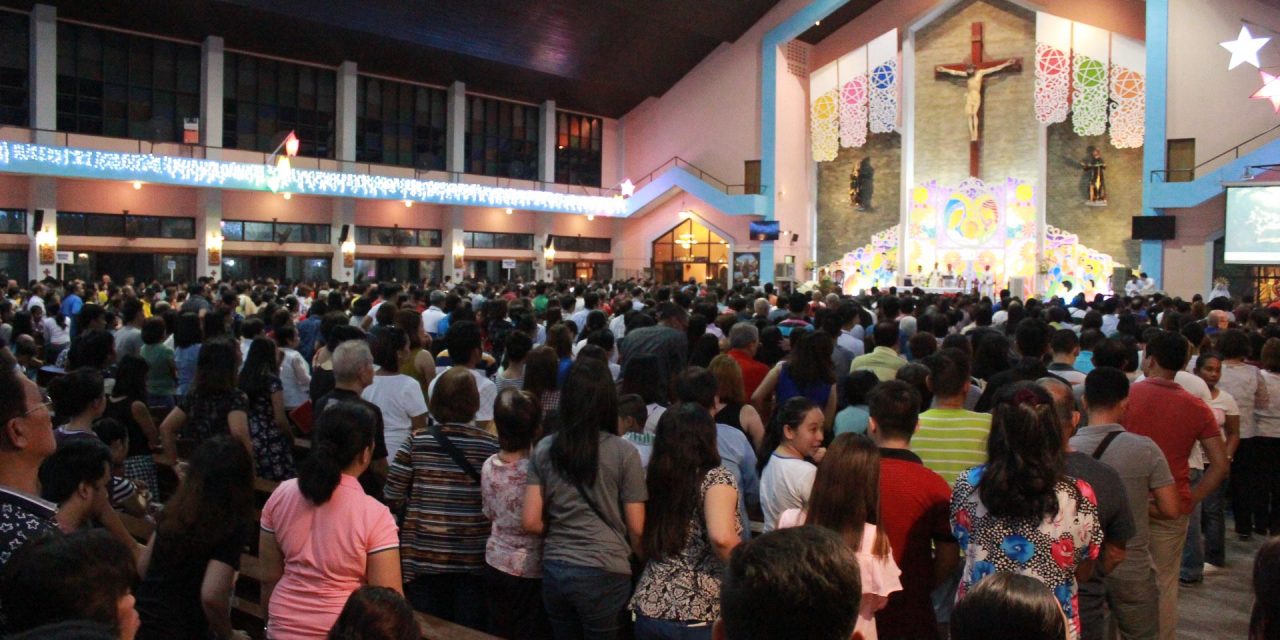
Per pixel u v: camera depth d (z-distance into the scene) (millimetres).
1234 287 20500
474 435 3812
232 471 2869
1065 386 3432
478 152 27781
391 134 25875
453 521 3740
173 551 2832
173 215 21734
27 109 19344
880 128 26078
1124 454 3490
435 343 7855
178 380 6574
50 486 2689
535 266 29234
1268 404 6066
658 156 29422
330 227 24547
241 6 20078
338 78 24219
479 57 24312
